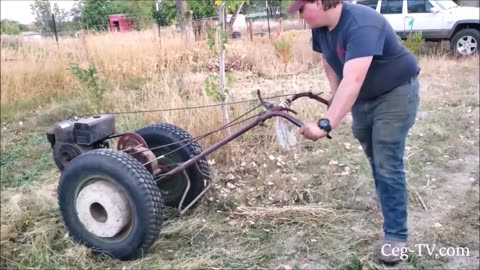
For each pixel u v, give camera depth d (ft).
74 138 12.85
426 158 16.76
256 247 11.90
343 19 9.20
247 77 32.73
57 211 14.08
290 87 27.99
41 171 17.72
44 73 29.84
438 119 21.02
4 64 29.14
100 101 23.73
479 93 25.77
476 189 14.40
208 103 19.61
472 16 38.45
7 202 15.10
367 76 9.79
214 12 17.43
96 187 11.36
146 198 10.97
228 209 13.75
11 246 12.51
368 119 10.43
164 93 22.02
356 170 15.80
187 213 13.67
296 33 42.60
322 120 9.05
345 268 10.84
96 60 32.27
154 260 11.50
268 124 18.56
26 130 23.26
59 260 11.75
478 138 18.84
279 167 16.40
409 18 40.37
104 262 11.60
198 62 33.06
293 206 13.65
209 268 11.09
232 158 16.70
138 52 34.17
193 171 13.34
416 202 13.66
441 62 33.96
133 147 12.56
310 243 11.87
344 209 13.42
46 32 41.50
